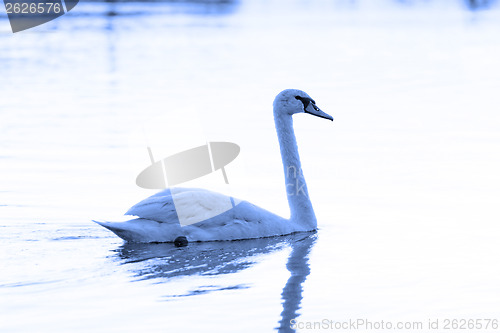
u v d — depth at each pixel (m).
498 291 11.28
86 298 10.82
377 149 21.64
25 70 36.00
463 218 15.29
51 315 10.20
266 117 25.70
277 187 17.55
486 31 54.16
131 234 13.38
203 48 44.91
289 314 10.38
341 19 64.50
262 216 14.29
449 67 38.25
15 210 15.53
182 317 10.20
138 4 74.88
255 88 31.75
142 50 43.56
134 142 21.98
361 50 44.91
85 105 27.86
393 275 12.01
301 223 14.73
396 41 49.22
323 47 46.22
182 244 13.47
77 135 23.03
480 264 12.51
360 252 13.26
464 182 18.03
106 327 9.84
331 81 33.94
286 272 12.14
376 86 32.72
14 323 9.93
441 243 13.70
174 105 27.67
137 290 11.21
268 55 42.53
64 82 32.97
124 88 31.62
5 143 22.08
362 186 17.89
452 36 51.50
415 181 18.20
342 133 23.88
